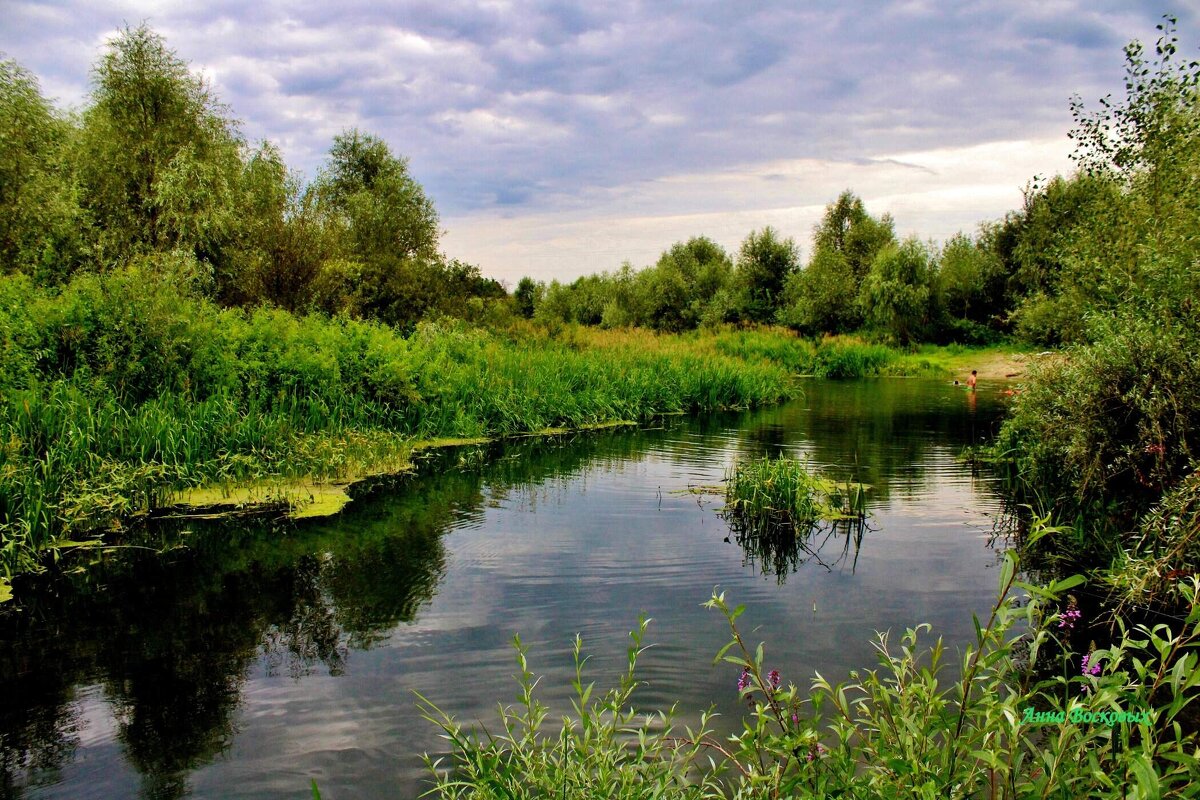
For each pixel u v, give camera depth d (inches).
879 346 1343.5
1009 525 321.7
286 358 487.2
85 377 397.1
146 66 781.9
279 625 217.6
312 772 147.4
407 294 859.4
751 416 696.4
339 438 454.0
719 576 258.7
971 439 553.3
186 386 427.8
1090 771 98.3
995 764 89.4
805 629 212.7
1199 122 384.2
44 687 182.4
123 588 246.4
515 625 216.4
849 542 299.1
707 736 156.0
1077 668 187.0
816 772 106.7
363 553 282.0
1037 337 595.8
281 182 789.9
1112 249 420.5
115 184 750.5
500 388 608.7
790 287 1760.6
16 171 644.7
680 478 419.5
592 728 140.2
